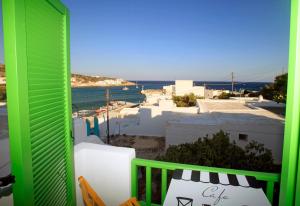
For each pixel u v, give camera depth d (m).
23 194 1.37
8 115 1.30
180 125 12.48
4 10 1.25
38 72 1.56
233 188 1.74
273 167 5.77
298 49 1.40
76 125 8.04
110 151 2.38
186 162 6.07
